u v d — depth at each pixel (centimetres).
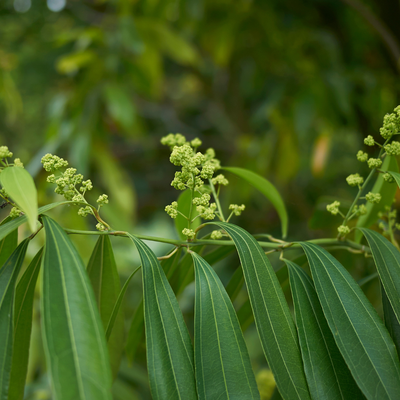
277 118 118
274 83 128
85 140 108
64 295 37
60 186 42
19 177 38
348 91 96
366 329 40
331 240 48
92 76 115
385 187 51
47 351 35
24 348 42
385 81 96
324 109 103
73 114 111
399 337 42
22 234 90
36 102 167
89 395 35
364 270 68
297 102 101
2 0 154
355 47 113
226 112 182
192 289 130
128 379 99
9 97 130
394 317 43
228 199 128
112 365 48
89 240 94
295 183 146
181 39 120
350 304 40
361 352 39
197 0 119
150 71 122
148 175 189
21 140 185
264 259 41
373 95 96
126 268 123
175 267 49
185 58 121
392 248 43
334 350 40
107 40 116
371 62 108
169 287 41
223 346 39
